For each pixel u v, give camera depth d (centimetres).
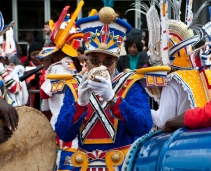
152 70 748
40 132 820
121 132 751
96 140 753
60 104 1127
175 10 901
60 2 2217
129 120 717
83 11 2148
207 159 548
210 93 822
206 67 859
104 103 751
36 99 1452
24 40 2234
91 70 708
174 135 602
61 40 1148
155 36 885
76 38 1157
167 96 844
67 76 775
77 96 757
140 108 736
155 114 849
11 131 789
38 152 817
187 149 570
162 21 873
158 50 884
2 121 787
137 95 747
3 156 794
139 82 764
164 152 591
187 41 863
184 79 833
